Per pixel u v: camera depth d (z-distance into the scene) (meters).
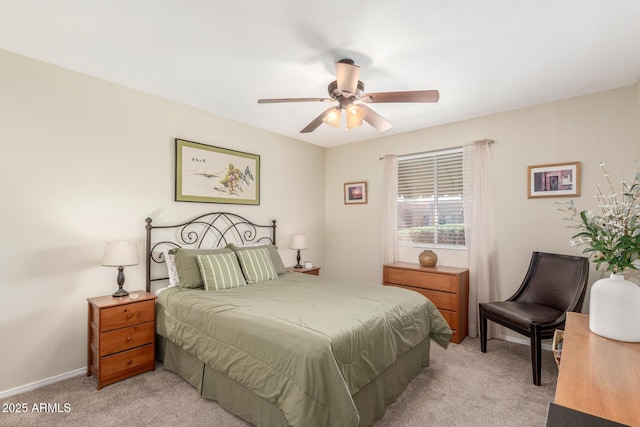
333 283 2.96
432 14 1.76
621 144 2.73
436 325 2.58
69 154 2.45
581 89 2.79
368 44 2.06
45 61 2.33
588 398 0.94
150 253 2.88
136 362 2.44
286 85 2.71
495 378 2.46
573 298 2.57
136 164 2.84
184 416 1.95
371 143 4.45
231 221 3.63
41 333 2.32
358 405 1.78
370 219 4.45
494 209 3.38
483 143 3.39
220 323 2.01
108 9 1.73
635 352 1.27
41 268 2.32
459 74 2.49
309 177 4.69
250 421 1.81
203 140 3.35
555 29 1.90
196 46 2.11
